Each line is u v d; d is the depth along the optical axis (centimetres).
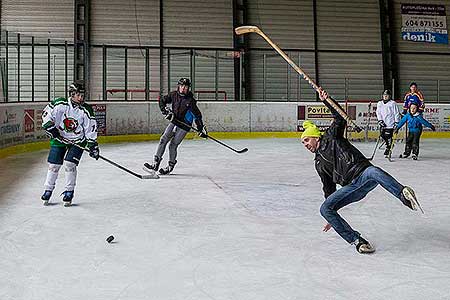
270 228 558
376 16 2125
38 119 1336
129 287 389
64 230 545
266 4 2062
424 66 2142
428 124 1179
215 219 598
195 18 2019
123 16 1973
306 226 567
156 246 492
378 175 441
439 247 493
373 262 448
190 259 455
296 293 379
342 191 464
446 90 2155
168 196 729
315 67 2075
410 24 2141
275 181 864
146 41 1980
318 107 1769
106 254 467
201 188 794
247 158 1175
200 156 1205
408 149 1198
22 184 813
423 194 756
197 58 1983
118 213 623
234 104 1725
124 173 937
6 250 476
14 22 1914
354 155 461
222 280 405
